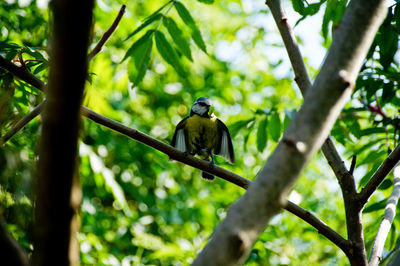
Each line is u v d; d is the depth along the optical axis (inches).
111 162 428.1
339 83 74.0
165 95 518.3
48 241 66.8
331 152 177.5
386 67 227.8
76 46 60.4
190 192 489.7
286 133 73.3
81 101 64.1
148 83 505.7
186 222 429.4
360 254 159.6
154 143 176.6
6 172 160.7
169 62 218.2
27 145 186.9
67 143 64.1
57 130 63.2
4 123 178.2
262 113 269.3
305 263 396.2
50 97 62.4
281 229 400.8
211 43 534.3
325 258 427.8
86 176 384.5
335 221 455.5
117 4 402.0
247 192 70.9
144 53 216.1
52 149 63.8
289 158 70.4
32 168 164.4
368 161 248.2
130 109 504.4
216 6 510.0
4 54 183.5
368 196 165.2
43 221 66.2
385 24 207.3
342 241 160.6
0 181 159.5
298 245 426.3
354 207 165.9
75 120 63.9
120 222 408.8
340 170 173.3
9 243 76.0
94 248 325.7
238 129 276.7
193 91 522.9
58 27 59.6
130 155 441.7
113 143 419.5
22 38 283.6
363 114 311.3
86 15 59.3
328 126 73.4
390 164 158.6
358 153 259.3
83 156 323.6
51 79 61.8
